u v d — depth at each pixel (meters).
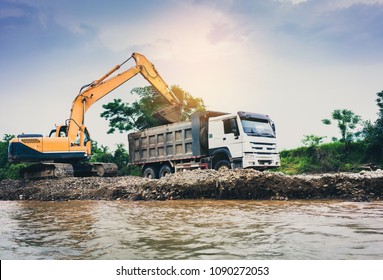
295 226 4.90
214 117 14.27
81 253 3.88
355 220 5.23
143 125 26.69
